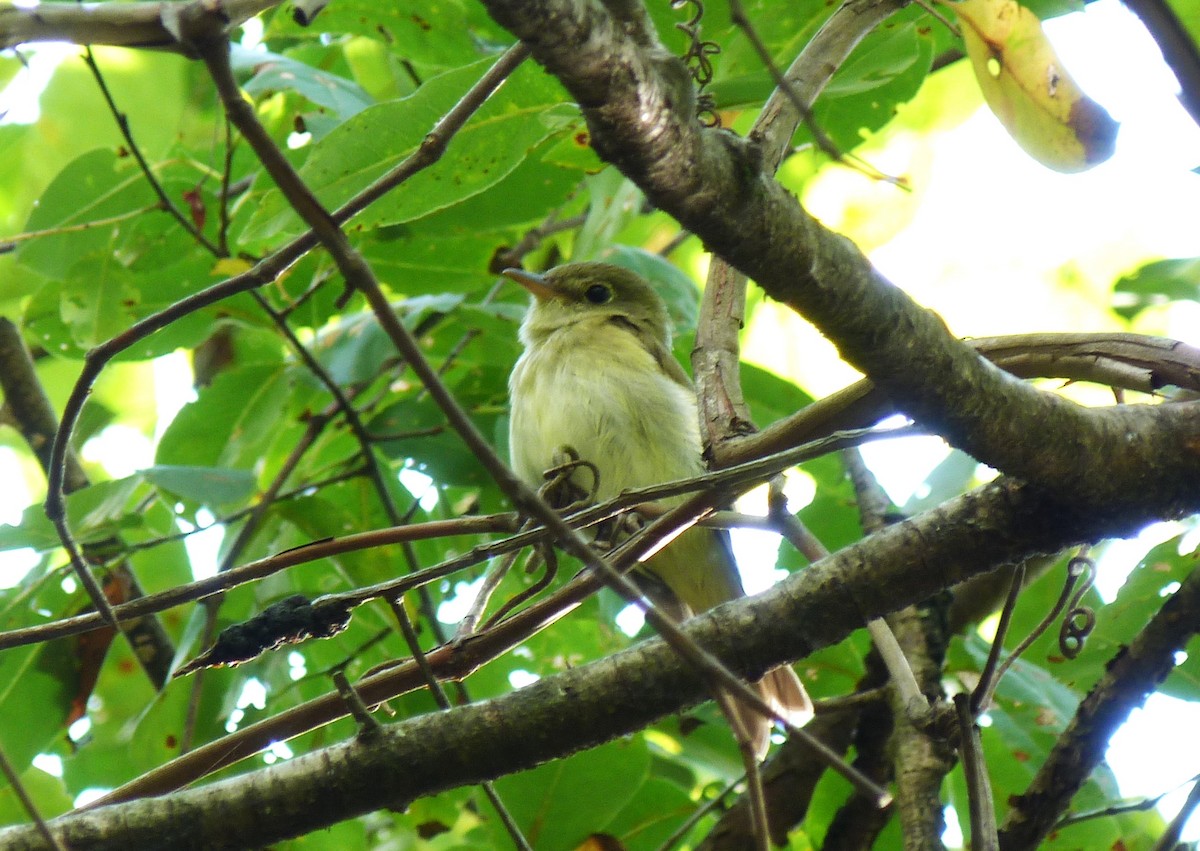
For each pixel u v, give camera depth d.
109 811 5.52
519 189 9.34
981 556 5.57
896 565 5.65
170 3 3.19
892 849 9.02
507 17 3.43
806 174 13.40
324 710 5.79
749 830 8.61
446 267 10.68
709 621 5.82
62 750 10.54
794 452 5.04
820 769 8.84
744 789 9.20
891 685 8.16
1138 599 8.33
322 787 5.61
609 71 3.56
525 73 6.90
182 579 10.57
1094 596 8.95
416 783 5.66
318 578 9.85
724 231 3.99
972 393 4.66
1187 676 8.03
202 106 11.04
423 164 4.73
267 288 10.39
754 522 5.79
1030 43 4.64
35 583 8.80
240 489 8.44
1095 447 5.00
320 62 11.05
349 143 7.09
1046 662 8.74
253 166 10.37
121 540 9.01
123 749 10.18
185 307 4.84
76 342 9.66
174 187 9.79
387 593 5.32
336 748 5.69
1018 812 7.12
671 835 8.98
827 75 6.26
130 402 13.20
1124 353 5.05
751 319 13.91
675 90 3.71
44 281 10.80
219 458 9.98
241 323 10.06
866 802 8.86
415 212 7.39
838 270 4.18
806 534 5.80
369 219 7.37
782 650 5.77
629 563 5.58
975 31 4.71
